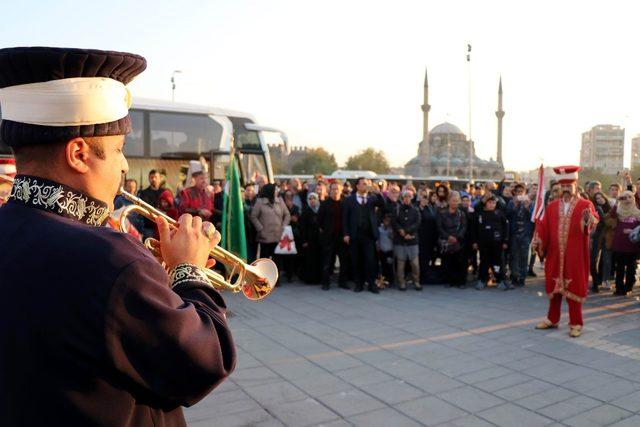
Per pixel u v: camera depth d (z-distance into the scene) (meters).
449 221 9.70
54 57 1.11
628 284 9.11
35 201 1.17
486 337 6.38
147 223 6.43
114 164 1.27
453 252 9.70
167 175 11.96
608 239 9.38
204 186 7.95
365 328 6.79
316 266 9.95
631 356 5.66
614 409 4.29
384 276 10.14
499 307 8.09
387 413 4.18
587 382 4.88
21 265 1.08
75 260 1.06
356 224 9.21
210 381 1.14
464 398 4.50
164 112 12.12
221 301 1.31
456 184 31.77
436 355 5.66
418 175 105.31
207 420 4.03
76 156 1.19
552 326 6.77
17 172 1.22
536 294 9.19
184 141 12.27
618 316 7.57
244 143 12.89
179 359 1.08
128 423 1.09
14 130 1.16
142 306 1.06
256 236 9.90
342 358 5.55
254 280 1.80
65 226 1.13
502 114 96.31
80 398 1.03
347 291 9.40
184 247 1.36
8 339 1.04
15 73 1.12
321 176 13.94
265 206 9.81
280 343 6.09
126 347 1.05
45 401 1.03
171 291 1.14
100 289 1.04
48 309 1.03
